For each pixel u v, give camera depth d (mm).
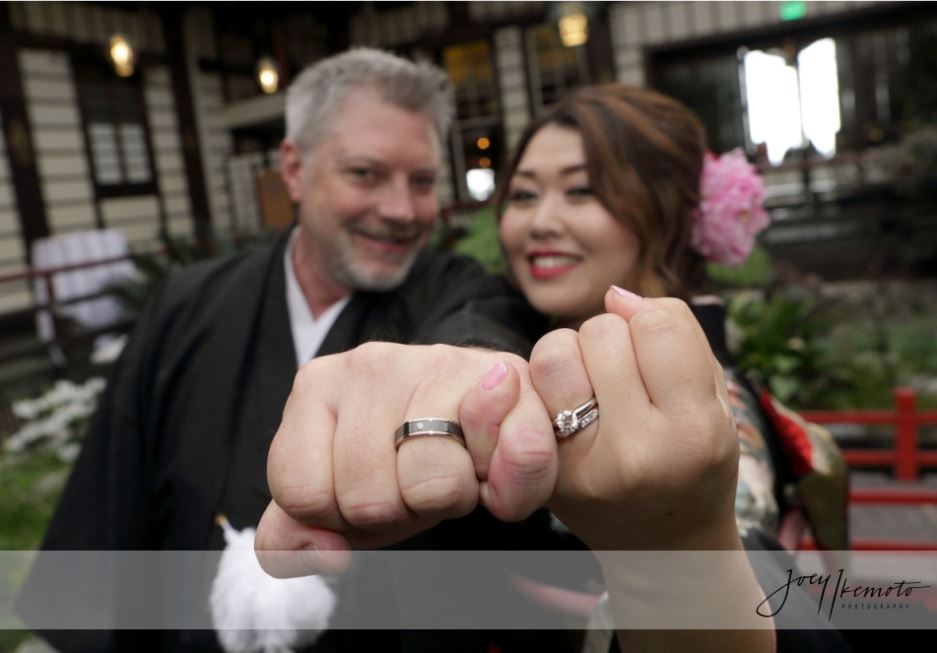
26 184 8305
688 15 8625
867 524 3070
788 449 1210
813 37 8406
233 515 1162
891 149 7242
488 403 459
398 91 1328
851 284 6812
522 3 9211
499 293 1204
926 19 7949
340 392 511
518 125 9539
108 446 1358
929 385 4965
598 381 472
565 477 480
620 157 1150
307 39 10375
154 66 9844
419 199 1370
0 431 5895
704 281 1309
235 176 10562
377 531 488
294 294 1376
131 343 1419
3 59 8109
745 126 8758
